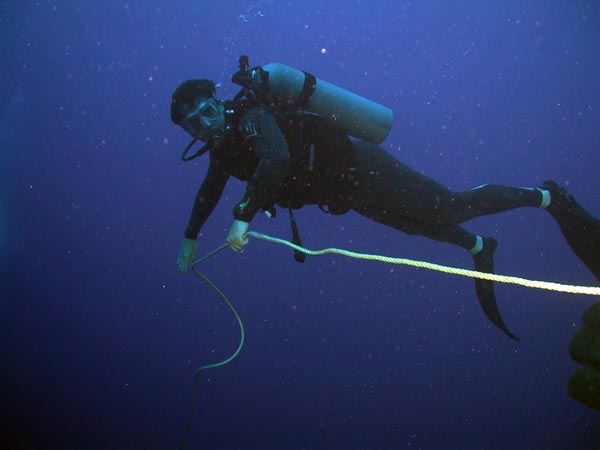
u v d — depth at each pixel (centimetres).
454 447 967
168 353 1574
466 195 297
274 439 1105
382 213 301
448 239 314
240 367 1415
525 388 1096
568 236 301
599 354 175
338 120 286
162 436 1140
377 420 1109
